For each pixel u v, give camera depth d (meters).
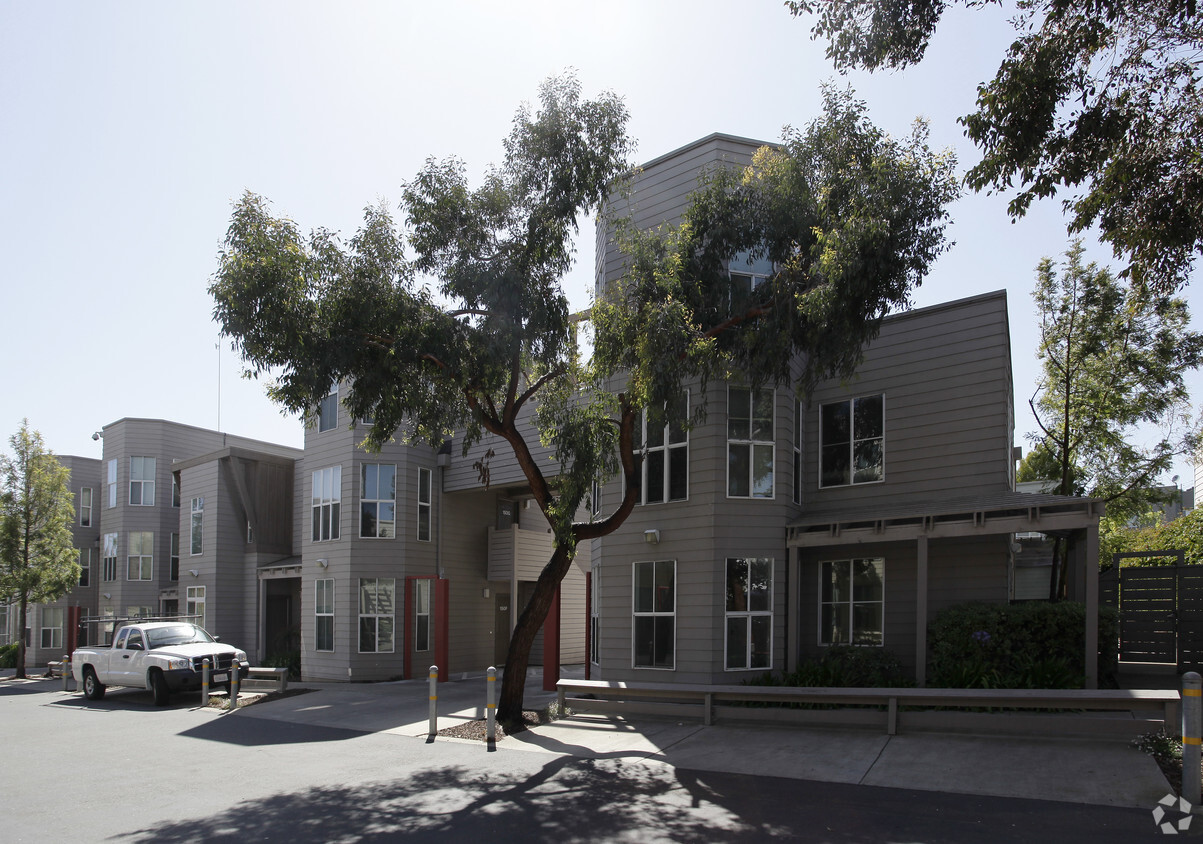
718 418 14.84
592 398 13.82
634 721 12.73
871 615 15.17
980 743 9.84
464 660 23.86
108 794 9.27
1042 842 6.45
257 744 12.44
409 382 12.65
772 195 12.66
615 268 16.47
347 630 22.06
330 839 7.19
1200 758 7.37
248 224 11.75
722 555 14.48
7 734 14.52
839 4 9.89
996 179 10.02
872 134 12.09
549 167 12.45
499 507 25.89
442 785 9.12
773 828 7.07
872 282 11.25
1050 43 9.43
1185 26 9.30
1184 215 9.76
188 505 30.17
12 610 41.31
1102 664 12.70
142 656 19.20
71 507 31.86
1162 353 17.89
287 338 11.54
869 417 16.03
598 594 16.03
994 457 14.50
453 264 12.48
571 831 7.18
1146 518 26.62
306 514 24.14
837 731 11.07
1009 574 14.53
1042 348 18.83
